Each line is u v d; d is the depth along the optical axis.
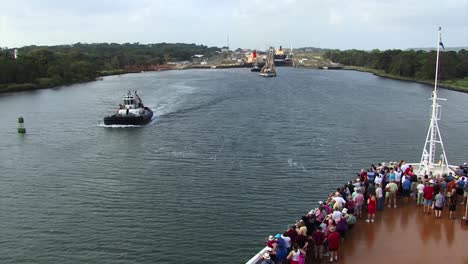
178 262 43.19
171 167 75.12
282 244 25.97
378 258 26.97
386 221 32.19
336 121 118.38
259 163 76.56
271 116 127.38
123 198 60.53
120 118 114.81
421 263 26.27
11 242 48.16
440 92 193.88
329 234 26.55
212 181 66.88
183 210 55.66
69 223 52.72
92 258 44.44
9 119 128.12
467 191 33.53
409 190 35.12
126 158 82.06
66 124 119.25
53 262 43.94
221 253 44.75
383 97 174.62
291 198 59.28
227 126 111.94
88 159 82.12
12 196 62.41
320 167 73.88
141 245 46.72
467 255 27.17
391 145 90.00
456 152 86.19
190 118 125.81
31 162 80.56
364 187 34.34
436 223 31.77
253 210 55.22
